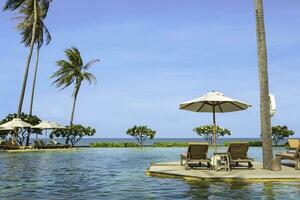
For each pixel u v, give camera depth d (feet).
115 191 27.48
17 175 39.27
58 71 129.49
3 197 24.80
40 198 24.35
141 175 38.91
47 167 49.42
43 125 113.50
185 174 35.45
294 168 41.86
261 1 41.93
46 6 121.49
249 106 45.52
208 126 130.41
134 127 134.21
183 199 23.77
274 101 44.55
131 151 100.94
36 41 125.29
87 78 132.57
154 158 69.92
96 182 33.01
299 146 39.93
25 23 117.50
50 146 113.29
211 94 43.83
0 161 60.70
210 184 31.04
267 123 41.06
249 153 88.43
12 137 113.50
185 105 47.03
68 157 72.64
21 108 109.70
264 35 41.73
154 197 24.66
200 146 40.06
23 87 109.81
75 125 130.41
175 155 80.18
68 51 130.31
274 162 39.19
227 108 49.55
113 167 49.55
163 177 36.73
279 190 27.50
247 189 28.07
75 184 31.68
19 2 115.65
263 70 41.27
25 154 83.82
